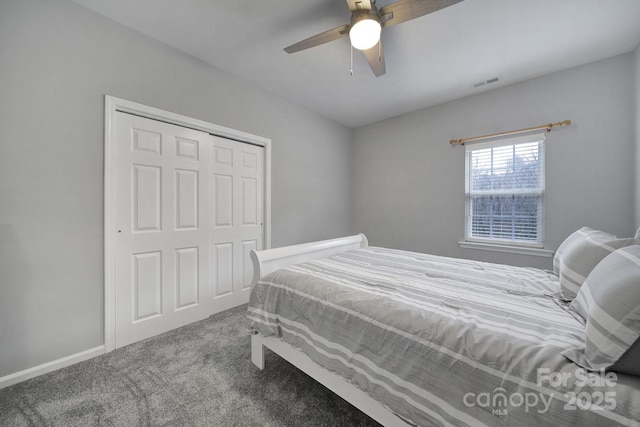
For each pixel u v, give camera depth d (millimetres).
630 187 2221
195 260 2396
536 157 2686
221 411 1312
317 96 3150
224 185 2645
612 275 844
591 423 612
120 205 1932
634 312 667
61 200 1675
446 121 3283
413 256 2189
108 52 1854
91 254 1796
